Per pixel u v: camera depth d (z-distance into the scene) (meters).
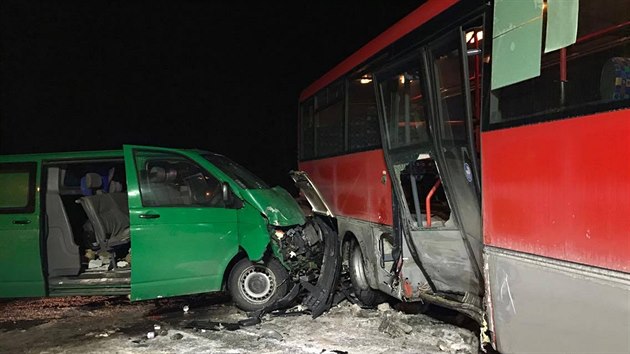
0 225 6.83
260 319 6.52
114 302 7.72
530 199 3.63
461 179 5.03
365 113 7.24
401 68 6.09
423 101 5.53
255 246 6.65
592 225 3.09
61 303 7.74
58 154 7.11
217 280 6.77
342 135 8.16
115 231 7.50
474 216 4.89
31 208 6.89
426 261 5.88
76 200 7.33
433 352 5.25
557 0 3.42
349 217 7.74
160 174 6.82
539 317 3.58
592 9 3.32
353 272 7.58
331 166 8.71
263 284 6.87
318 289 6.90
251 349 5.53
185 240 6.66
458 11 4.82
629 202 2.84
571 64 3.35
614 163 2.94
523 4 3.76
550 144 3.45
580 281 3.19
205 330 6.22
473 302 5.15
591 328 3.13
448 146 5.21
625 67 3.05
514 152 3.82
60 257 7.14
